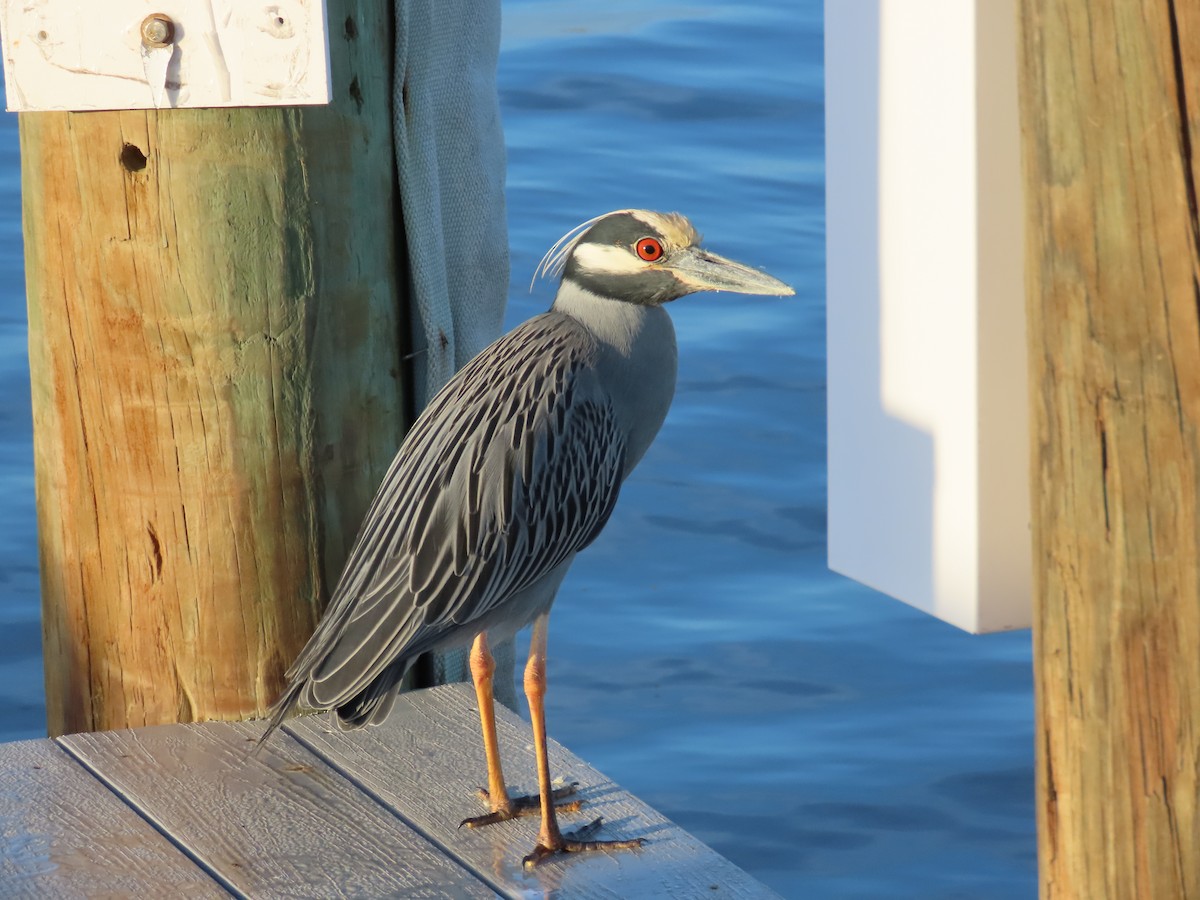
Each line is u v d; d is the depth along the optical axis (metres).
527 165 19.88
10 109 7.89
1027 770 11.42
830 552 6.03
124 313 8.29
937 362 5.22
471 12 9.16
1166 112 4.14
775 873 10.41
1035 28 4.36
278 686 8.73
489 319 9.70
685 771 11.45
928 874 10.40
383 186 8.68
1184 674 4.41
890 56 5.27
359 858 7.45
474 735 8.69
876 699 12.23
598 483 8.02
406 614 7.50
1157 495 4.35
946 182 5.05
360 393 8.70
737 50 23.56
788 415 15.57
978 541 5.14
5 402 15.55
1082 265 4.35
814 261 17.62
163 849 7.51
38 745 8.52
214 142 8.05
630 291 8.16
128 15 7.68
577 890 7.21
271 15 7.62
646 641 12.91
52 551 8.88
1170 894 4.55
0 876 7.26
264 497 8.50
